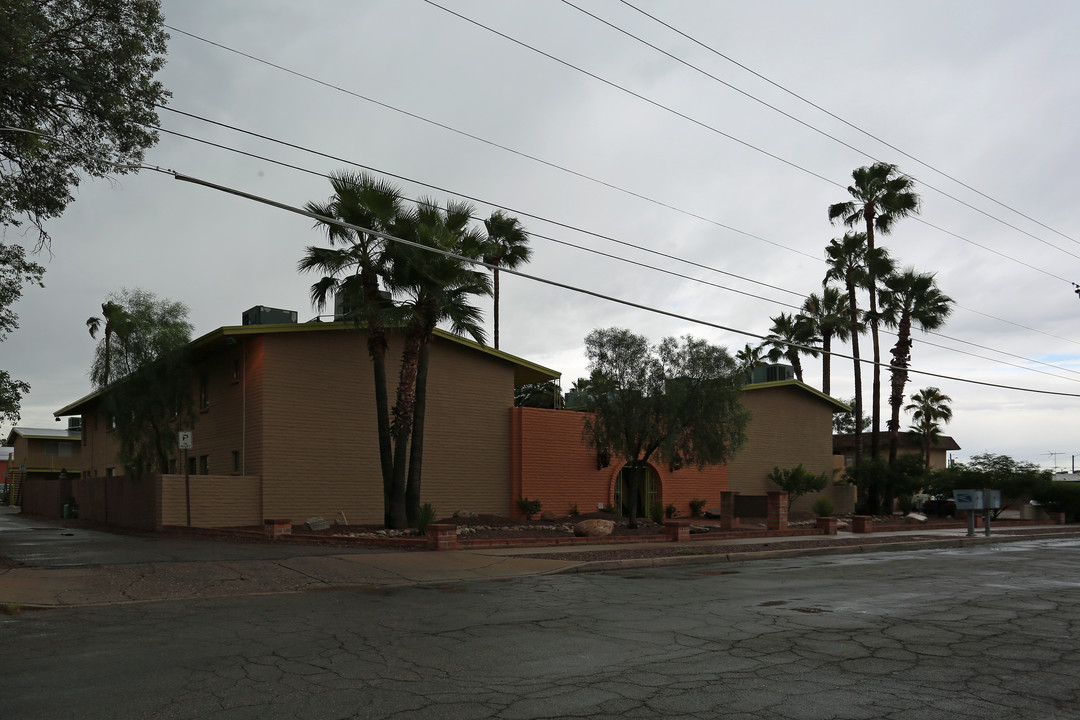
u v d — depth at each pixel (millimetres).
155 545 19016
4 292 19594
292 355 25391
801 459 40062
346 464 26031
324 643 8438
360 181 23000
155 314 26375
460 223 24297
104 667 7309
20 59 16109
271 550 17656
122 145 19125
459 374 28969
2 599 11203
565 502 30828
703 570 16281
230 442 26469
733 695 6367
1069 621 9953
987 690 6570
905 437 59469
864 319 39281
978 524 34188
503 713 5863
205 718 5746
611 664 7457
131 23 18625
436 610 10766
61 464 57406
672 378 26156
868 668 7328
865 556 20234
